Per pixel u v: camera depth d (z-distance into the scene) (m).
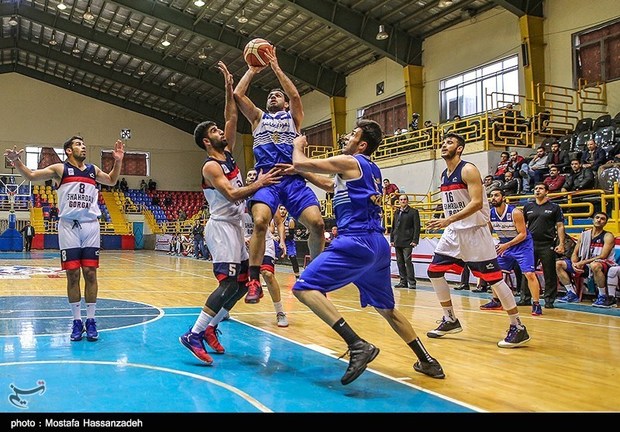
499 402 3.45
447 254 5.64
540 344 5.45
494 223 7.72
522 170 13.53
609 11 15.41
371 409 3.27
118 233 32.78
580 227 10.12
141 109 35.09
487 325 6.59
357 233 3.89
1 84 32.28
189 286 11.13
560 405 3.40
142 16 22.75
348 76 25.95
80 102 33.91
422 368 4.15
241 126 32.50
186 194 35.81
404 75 21.64
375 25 20.69
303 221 5.14
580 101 16.08
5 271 13.82
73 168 5.36
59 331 5.72
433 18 20.09
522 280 8.77
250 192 4.38
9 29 27.19
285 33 22.78
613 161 11.88
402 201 11.57
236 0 20.34
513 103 16.14
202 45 24.38
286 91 5.32
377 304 4.13
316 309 3.76
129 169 35.12
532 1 17.03
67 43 27.66
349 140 4.21
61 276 12.57
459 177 5.32
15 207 30.77
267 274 6.38
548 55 17.08
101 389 3.57
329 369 4.29
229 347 5.12
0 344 5.02
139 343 5.18
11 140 32.34
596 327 6.54
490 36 18.80
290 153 5.17
